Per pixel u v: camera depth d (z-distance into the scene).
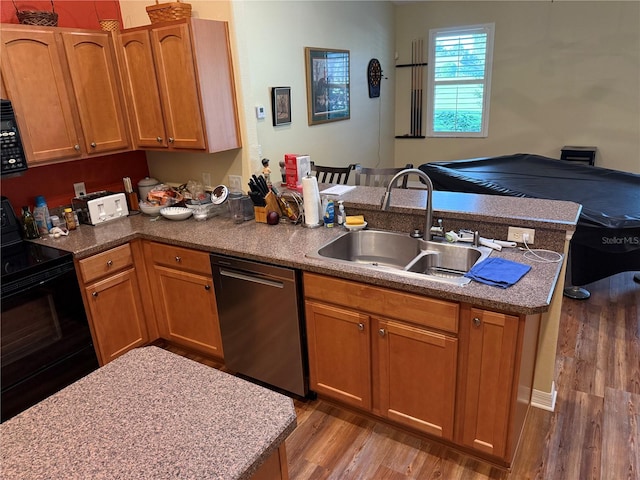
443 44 6.32
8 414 2.25
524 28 5.84
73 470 0.96
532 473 2.00
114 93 2.92
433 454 2.13
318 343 2.29
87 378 1.29
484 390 1.87
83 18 2.97
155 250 2.77
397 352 2.04
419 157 6.96
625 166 5.77
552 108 5.97
